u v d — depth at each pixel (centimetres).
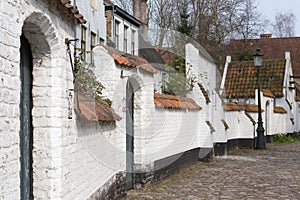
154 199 1102
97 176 862
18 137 511
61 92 658
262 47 5788
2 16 466
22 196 611
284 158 2130
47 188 643
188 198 1123
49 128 647
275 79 3819
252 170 1667
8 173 480
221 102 2234
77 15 714
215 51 3809
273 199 1121
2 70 467
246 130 2727
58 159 652
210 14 3819
